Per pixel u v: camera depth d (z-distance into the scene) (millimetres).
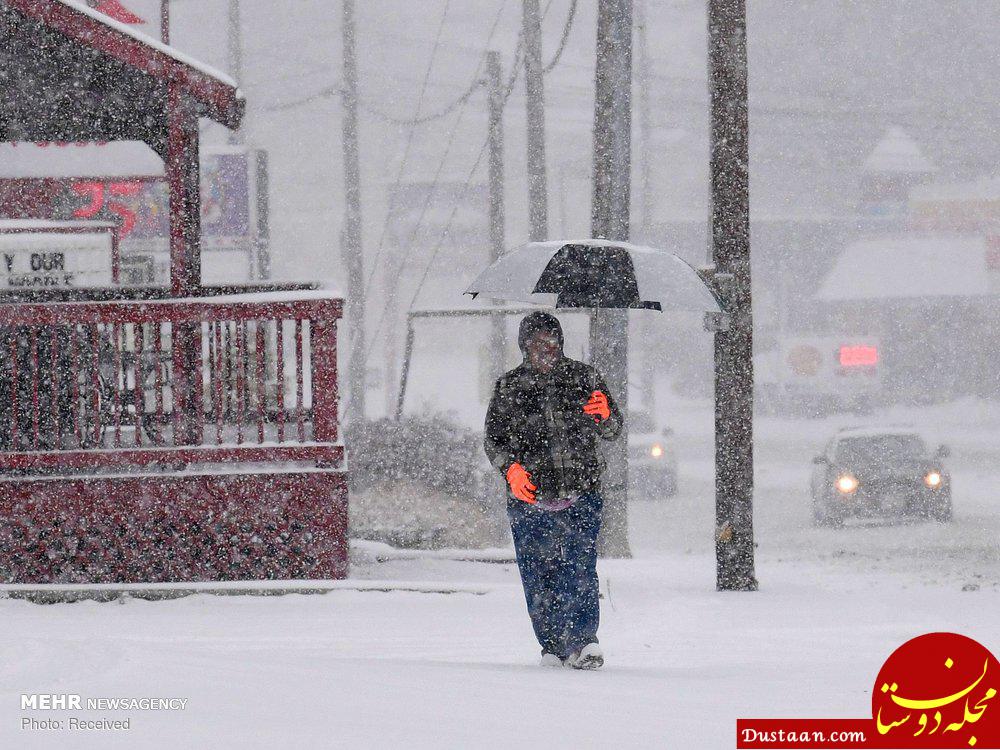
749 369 51094
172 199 48469
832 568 65250
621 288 32906
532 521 29281
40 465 45594
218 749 16344
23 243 58781
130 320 45938
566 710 20672
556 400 29594
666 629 38688
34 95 57312
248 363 59344
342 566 46000
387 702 20422
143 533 45719
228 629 37531
